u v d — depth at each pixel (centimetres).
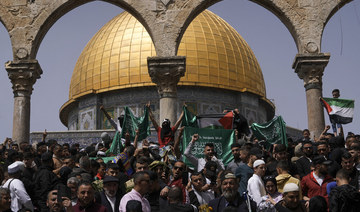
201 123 2194
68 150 2069
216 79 4716
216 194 1605
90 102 4875
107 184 1411
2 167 1611
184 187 1534
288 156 1902
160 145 2144
